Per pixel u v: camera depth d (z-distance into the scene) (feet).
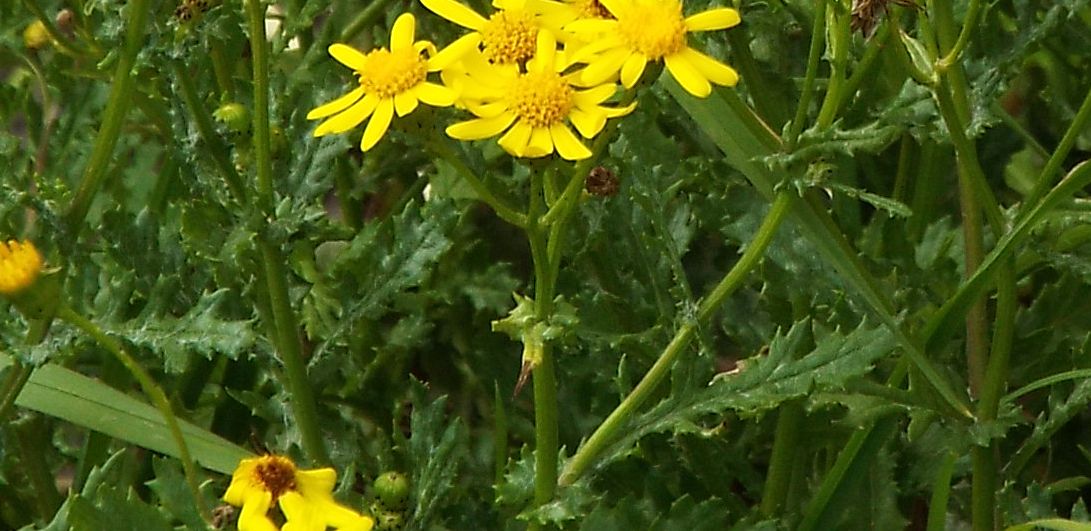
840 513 1.65
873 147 1.49
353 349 1.98
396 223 1.76
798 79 1.83
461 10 1.43
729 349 1.97
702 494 1.80
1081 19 1.91
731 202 1.78
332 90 1.72
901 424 1.84
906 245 1.86
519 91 1.40
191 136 1.66
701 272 1.99
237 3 1.79
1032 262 1.74
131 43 1.62
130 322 1.64
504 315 1.97
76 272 1.73
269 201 1.62
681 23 1.40
